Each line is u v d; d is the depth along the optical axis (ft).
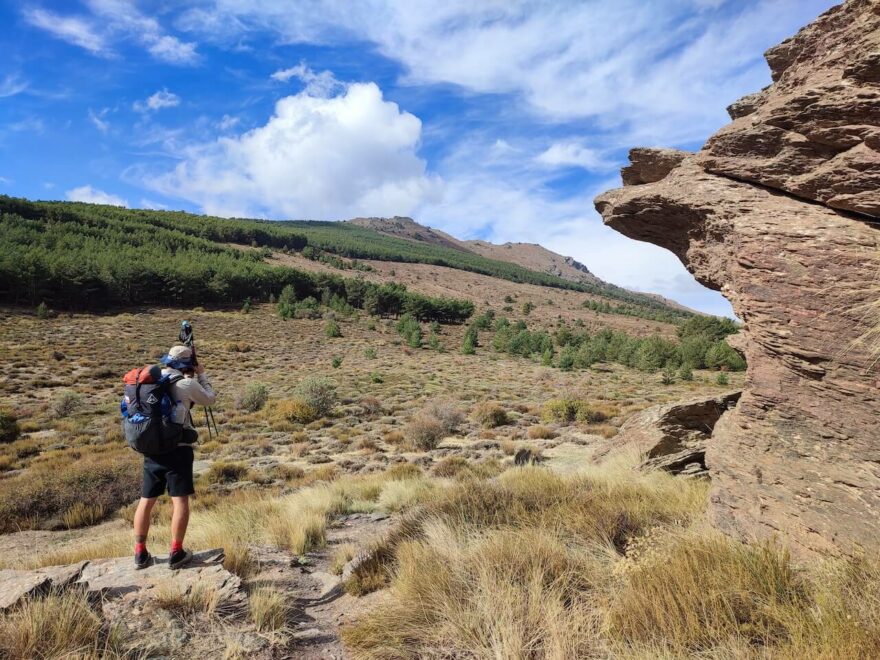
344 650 10.41
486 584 11.06
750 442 14.56
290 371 169.58
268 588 12.32
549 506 18.62
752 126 16.51
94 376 135.95
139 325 247.09
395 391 129.29
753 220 14.79
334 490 33.17
